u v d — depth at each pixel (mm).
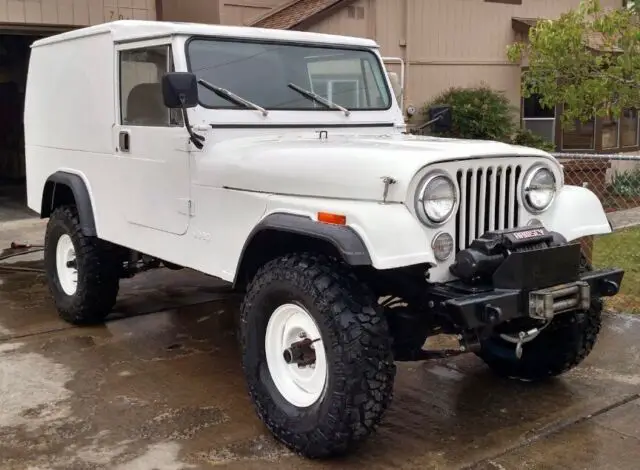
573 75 7512
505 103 12156
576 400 4176
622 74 7445
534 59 7602
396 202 3277
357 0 11219
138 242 4707
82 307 5426
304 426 3424
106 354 4969
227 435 3746
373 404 3270
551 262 3369
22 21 9828
